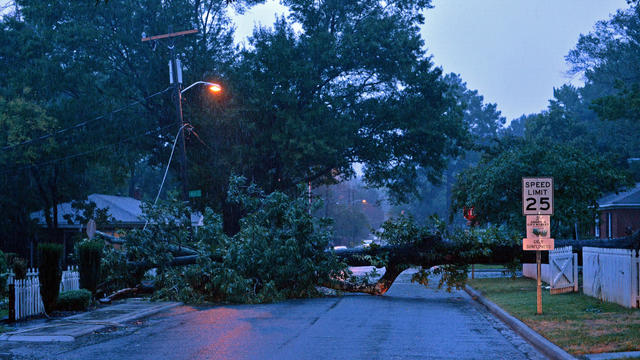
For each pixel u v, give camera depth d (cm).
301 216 2152
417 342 1100
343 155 4497
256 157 4062
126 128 4003
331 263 2133
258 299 1981
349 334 1196
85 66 3947
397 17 4494
